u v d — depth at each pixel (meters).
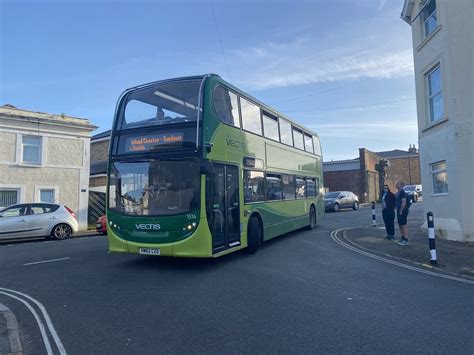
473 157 11.66
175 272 8.18
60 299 6.32
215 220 8.41
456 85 12.05
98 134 30.89
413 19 15.19
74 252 11.23
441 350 4.15
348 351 4.14
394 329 4.79
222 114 9.03
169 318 5.29
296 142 14.62
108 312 5.60
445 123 12.66
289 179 13.56
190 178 8.07
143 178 8.43
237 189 9.52
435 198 13.45
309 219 15.80
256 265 8.87
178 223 7.98
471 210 11.66
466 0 11.95
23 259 10.19
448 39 12.31
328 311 5.52
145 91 8.91
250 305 5.83
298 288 6.80
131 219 8.35
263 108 11.66
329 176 43.97
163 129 8.42
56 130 20.17
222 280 7.43
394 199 12.70
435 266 8.48
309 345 4.32
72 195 20.50
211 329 4.85
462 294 6.32
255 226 10.45
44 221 15.09
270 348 4.25
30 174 19.19
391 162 61.50
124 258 9.97
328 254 10.29
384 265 8.80
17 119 18.83
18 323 5.23
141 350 4.25
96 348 4.34
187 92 8.51
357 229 16.23
